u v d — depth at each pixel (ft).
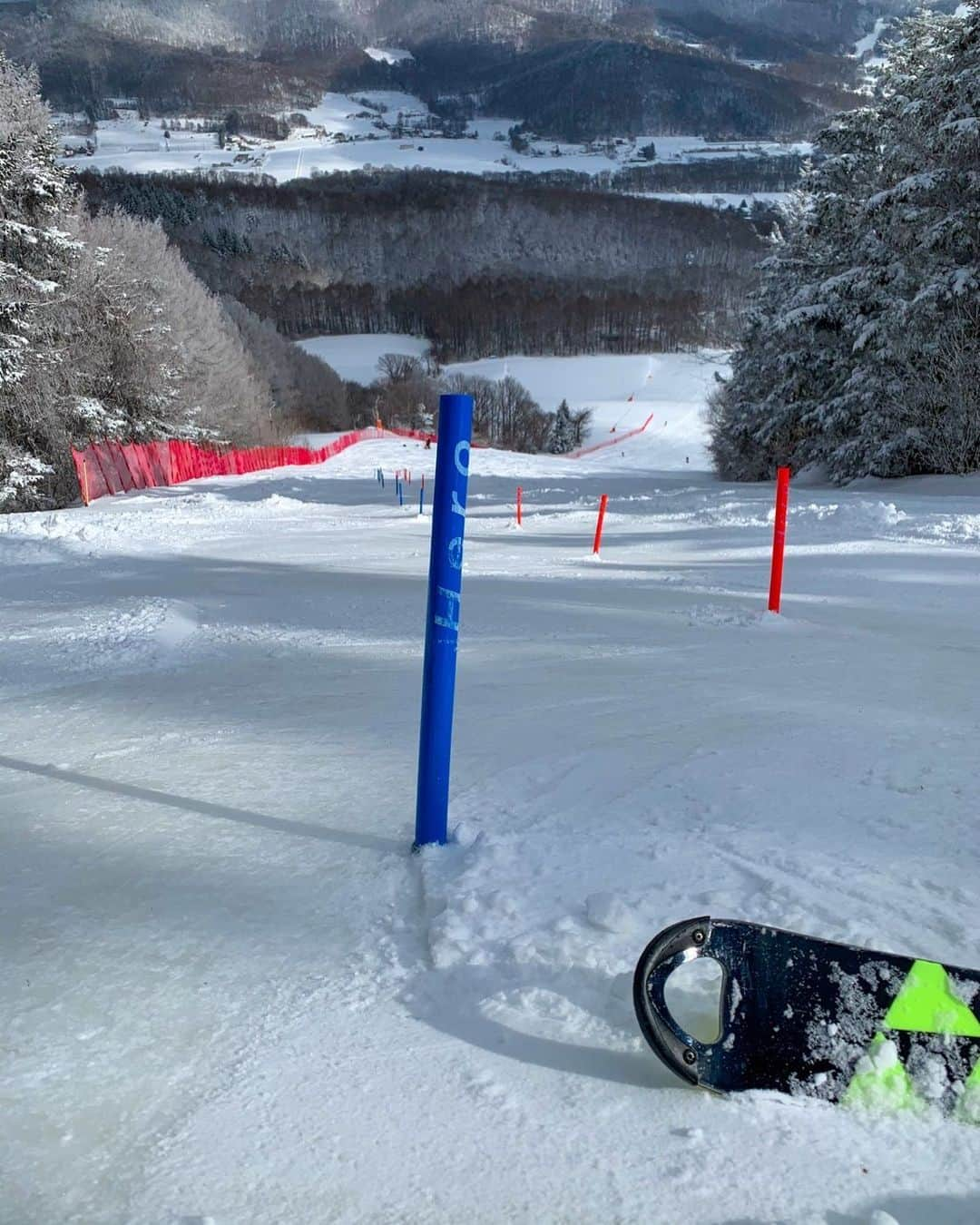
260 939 7.45
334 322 636.48
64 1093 5.51
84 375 130.31
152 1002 6.54
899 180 98.17
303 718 14.80
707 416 274.36
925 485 85.20
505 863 8.56
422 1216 4.50
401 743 13.00
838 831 9.21
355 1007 6.40
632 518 64.39
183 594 31.91
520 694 15.71
